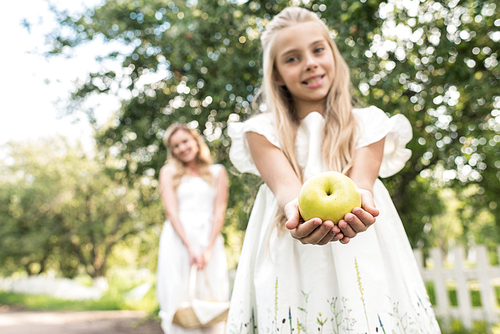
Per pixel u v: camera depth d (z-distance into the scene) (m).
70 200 23.56
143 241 23.11
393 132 1.74
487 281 5.29
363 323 1.36
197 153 3.67
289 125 1.73
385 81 5.23
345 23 5.16
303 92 1.75
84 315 11.86
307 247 1.51
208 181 3.58
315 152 1.66
